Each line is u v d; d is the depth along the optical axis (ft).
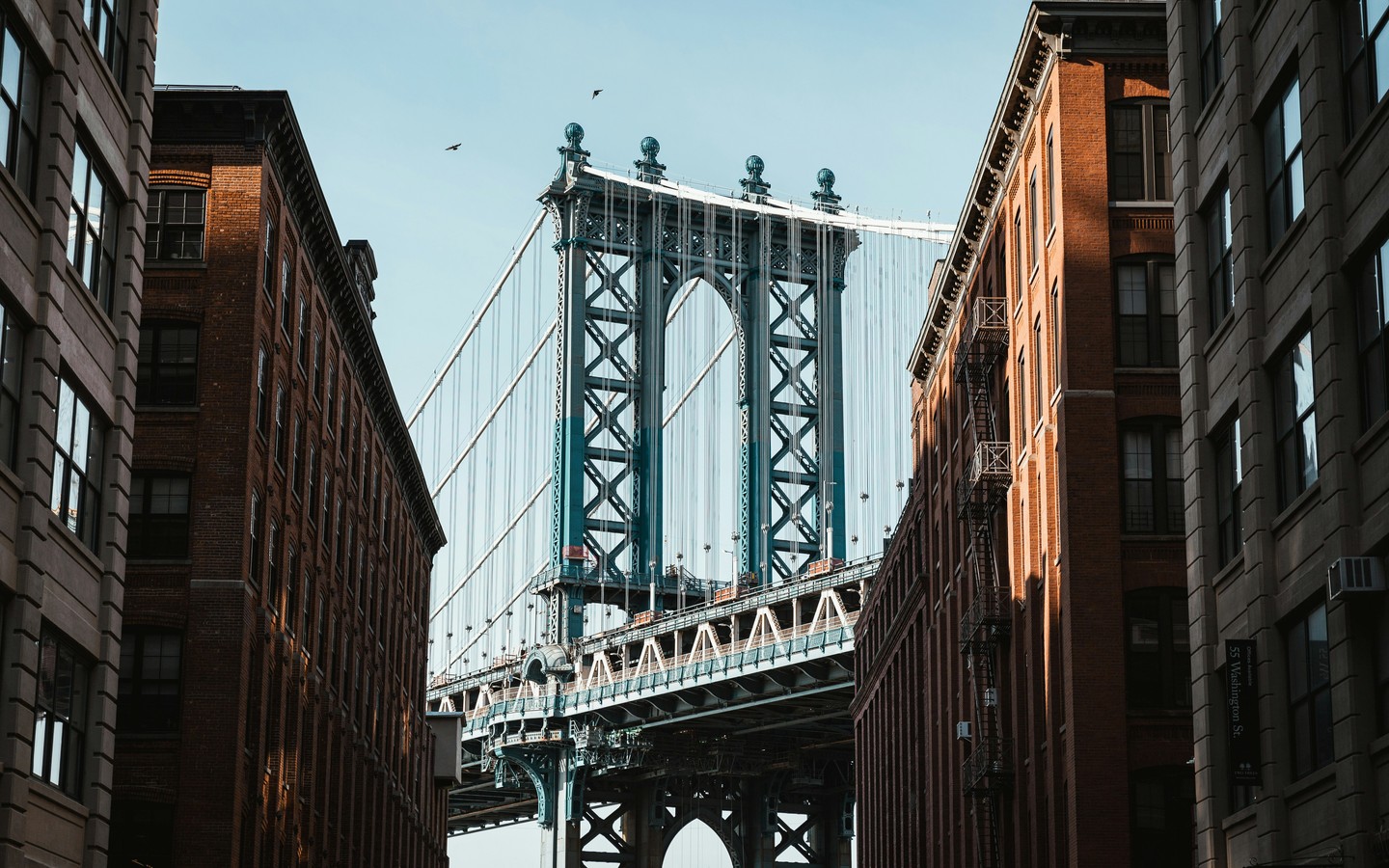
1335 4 96.73
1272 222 106.52
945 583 245.86
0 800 96.58
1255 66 108.99
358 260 268.21
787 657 414.41
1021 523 192.44
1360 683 90.33
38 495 101.60
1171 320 168.45
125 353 118.93
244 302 180.96
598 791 556.10
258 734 180.55
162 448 177.17
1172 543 163.73
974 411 207.92
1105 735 159.74
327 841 228.84
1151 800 159.33
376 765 274.77
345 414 243.81
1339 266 94.02
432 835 374.84
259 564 184.65
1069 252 169.07
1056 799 168.35
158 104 182.80
